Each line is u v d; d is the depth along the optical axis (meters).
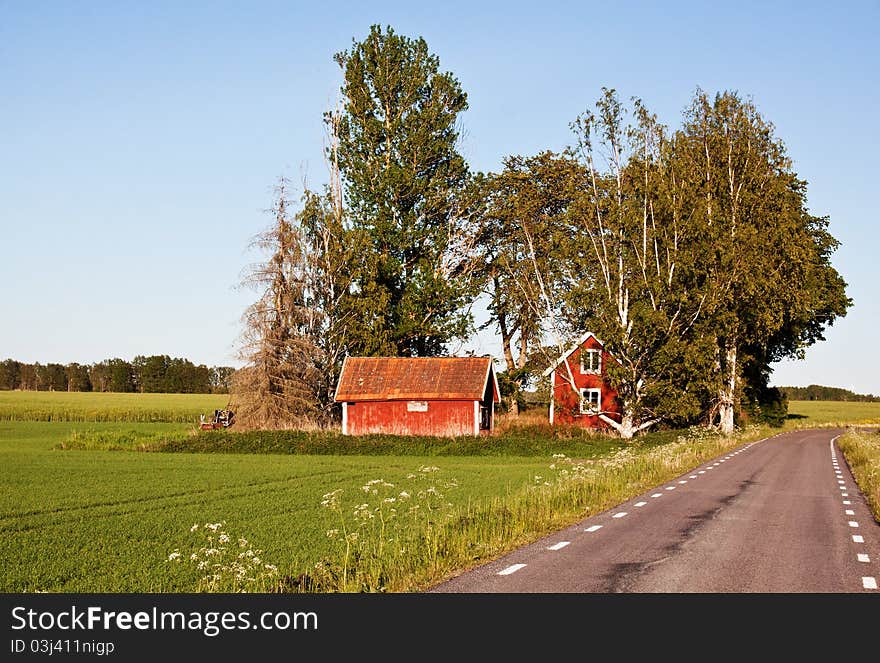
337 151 66.62
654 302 50.84
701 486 25.95
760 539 15.56
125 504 25.88
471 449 48.53
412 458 46.72
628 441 49.03
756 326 59.28
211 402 121.75
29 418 92.00
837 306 74.00
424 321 64.44
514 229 69.12
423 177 66.81
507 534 15.51
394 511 21.66
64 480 33.88
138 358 175.12
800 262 59.66
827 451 46.38
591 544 14.73
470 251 69.69
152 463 42.50
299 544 16.91
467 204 68.19
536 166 70.81
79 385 178.62
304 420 56.34
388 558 12.79
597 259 53.09
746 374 74.06
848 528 17.34
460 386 55.84
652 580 11.74
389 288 65.00
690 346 49.78
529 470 36.78
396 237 64.75
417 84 66.62
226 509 24.22
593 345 61.53
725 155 61.50
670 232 52.25
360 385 57.19
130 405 110.69
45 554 16.77
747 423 72.56
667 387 50.62
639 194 53.16
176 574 14.22
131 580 13.70
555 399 56.62
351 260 62.16
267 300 58.00
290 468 39.50
